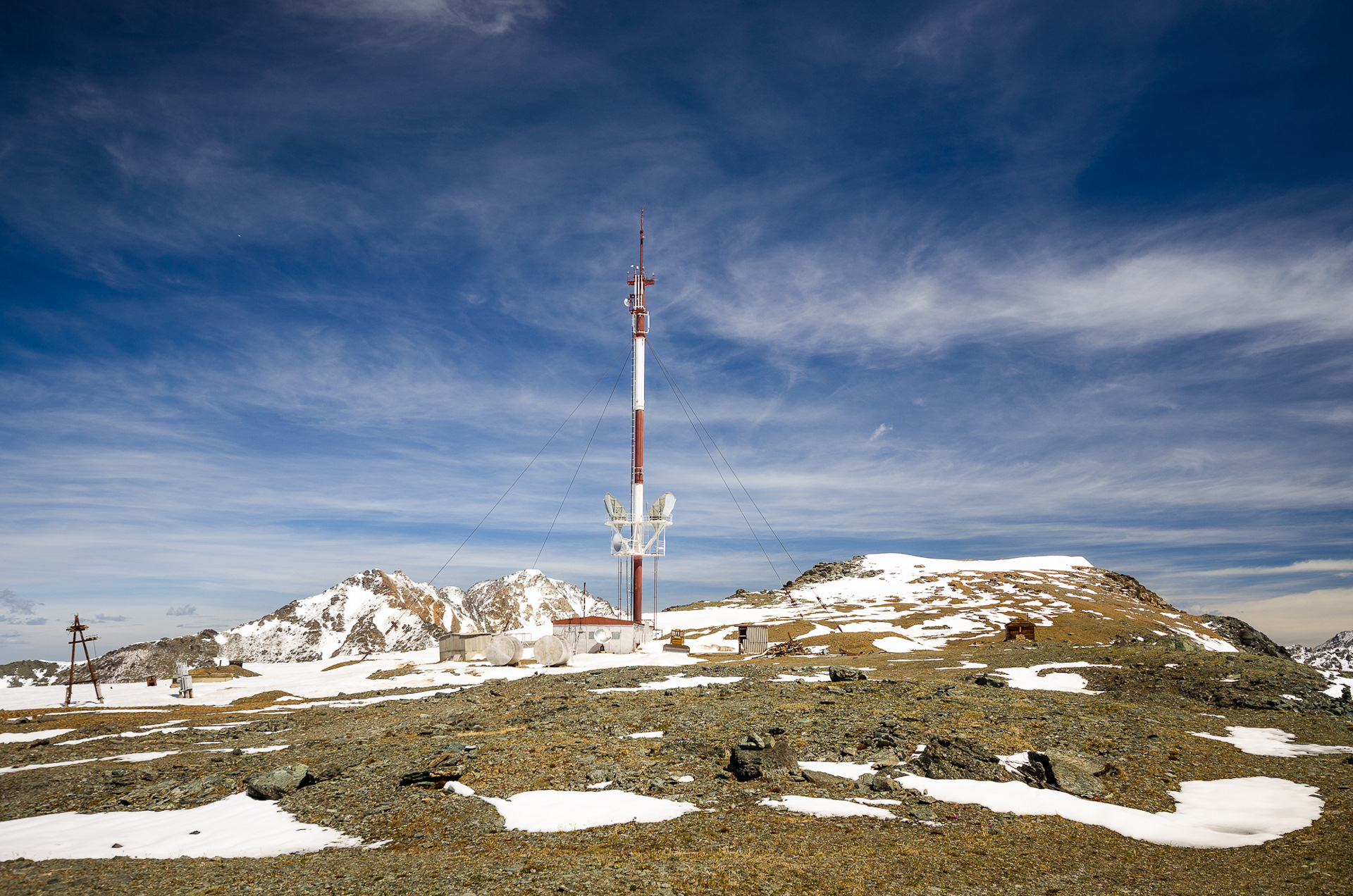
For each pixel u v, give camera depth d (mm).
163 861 19906
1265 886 16531
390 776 27141
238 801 26016
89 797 28438
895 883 16609
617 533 111750
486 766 27266
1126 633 108812
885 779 24109
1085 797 23297
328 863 19109
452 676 69188
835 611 136375
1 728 48438
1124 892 16266
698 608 163125
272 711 53125
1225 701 39406
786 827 20531
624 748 29453
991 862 18016
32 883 18078
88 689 75062
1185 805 22859
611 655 86438
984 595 145875
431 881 16891
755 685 48031
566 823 21281
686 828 20531
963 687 42250
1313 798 23219
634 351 117250
